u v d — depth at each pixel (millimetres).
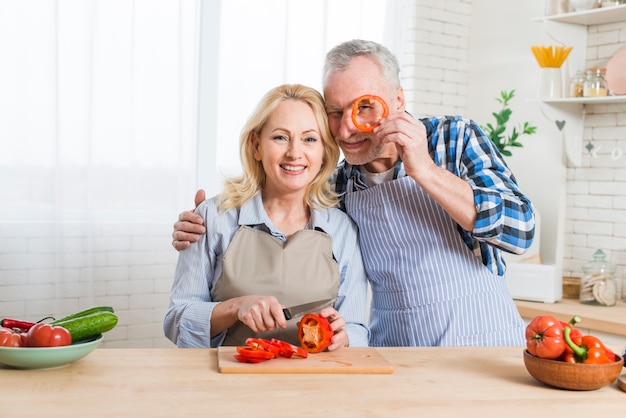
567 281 3836
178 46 3777
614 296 3621
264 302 1971
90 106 3602
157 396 1545
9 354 1681
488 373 1789
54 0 3510
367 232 2406
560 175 3971
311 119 2221
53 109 3537
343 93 2213
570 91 3773
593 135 3879
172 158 3807
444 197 2145
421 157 2119
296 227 2344
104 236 3727
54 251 3588
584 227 3934
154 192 3793
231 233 2287
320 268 2277
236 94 3936
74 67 3574
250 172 2312
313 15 4070
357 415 1457
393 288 2412
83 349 1754
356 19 4195
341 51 2264
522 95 4211
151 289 3836
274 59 3992
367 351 1947
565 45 3803
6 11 3453
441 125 2408
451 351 2006
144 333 3832
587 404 1571
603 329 3266
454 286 2348
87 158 3613
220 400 1528
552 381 1662
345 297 2361
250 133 2283
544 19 3742
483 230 2150
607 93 3598
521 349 2047
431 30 4391
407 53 4352
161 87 3766
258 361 1781
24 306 3570
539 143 4082
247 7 3939
